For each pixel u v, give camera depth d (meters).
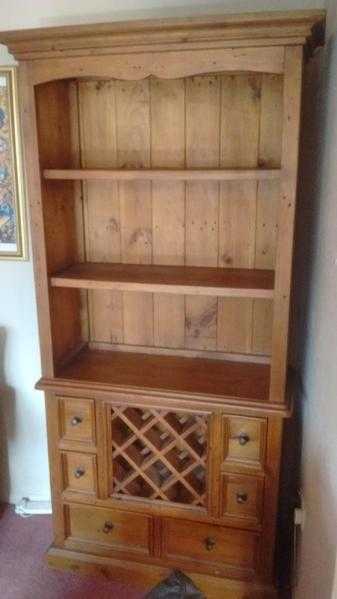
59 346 1.88
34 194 1.67
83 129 1.87
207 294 1.63
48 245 1.75
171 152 1.83
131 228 1.94
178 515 1.84
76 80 1.83
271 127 1.73
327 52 1.57
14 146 1.97
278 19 1.33
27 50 1.55
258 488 1.74
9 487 2.39
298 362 1.95
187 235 1.90
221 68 1.45
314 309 1.66
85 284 1.73
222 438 1.72
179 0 1.75
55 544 2.03
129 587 1.93
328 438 1.36
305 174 1.80
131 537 1.93
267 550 1.79
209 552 1.86
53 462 1.92
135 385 1.77
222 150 1.79
